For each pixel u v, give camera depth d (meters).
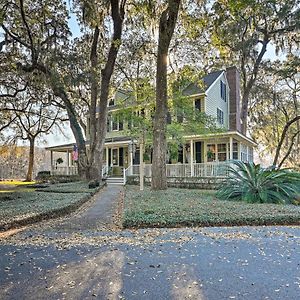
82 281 3.75
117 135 25.00
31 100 20.64
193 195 12.23
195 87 20.66
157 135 13.38
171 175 19.00
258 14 16.36
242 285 3.62
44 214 8.11
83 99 21.67
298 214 7.64
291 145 26.16
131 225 7.05
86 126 26.59
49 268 4.21
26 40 16.22
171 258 4.66
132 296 3.32
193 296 3.32
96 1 14.05
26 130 29.69
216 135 18.00
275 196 10.70
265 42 22.97
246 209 8.52
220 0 11.20
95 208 10.29
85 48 18.45
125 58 20.69
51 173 28.70
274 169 11.81
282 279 3.80
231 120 23.89
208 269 4.17
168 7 12.42
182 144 19.00
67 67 15.89
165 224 7.05
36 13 15.63
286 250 5.08
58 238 5.98
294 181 11.27
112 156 25.70
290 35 21.80
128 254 4.86
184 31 16.11
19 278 3.85
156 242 5.61
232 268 4.21
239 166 12.14
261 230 6.66
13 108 21.19
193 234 6.26
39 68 15.73
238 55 23.92
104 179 21.78
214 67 24.64
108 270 4.13
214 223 7.21
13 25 15.65
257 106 29.95
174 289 3.51
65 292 3.43
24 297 3.30
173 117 17.77
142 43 19.95
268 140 32.25
